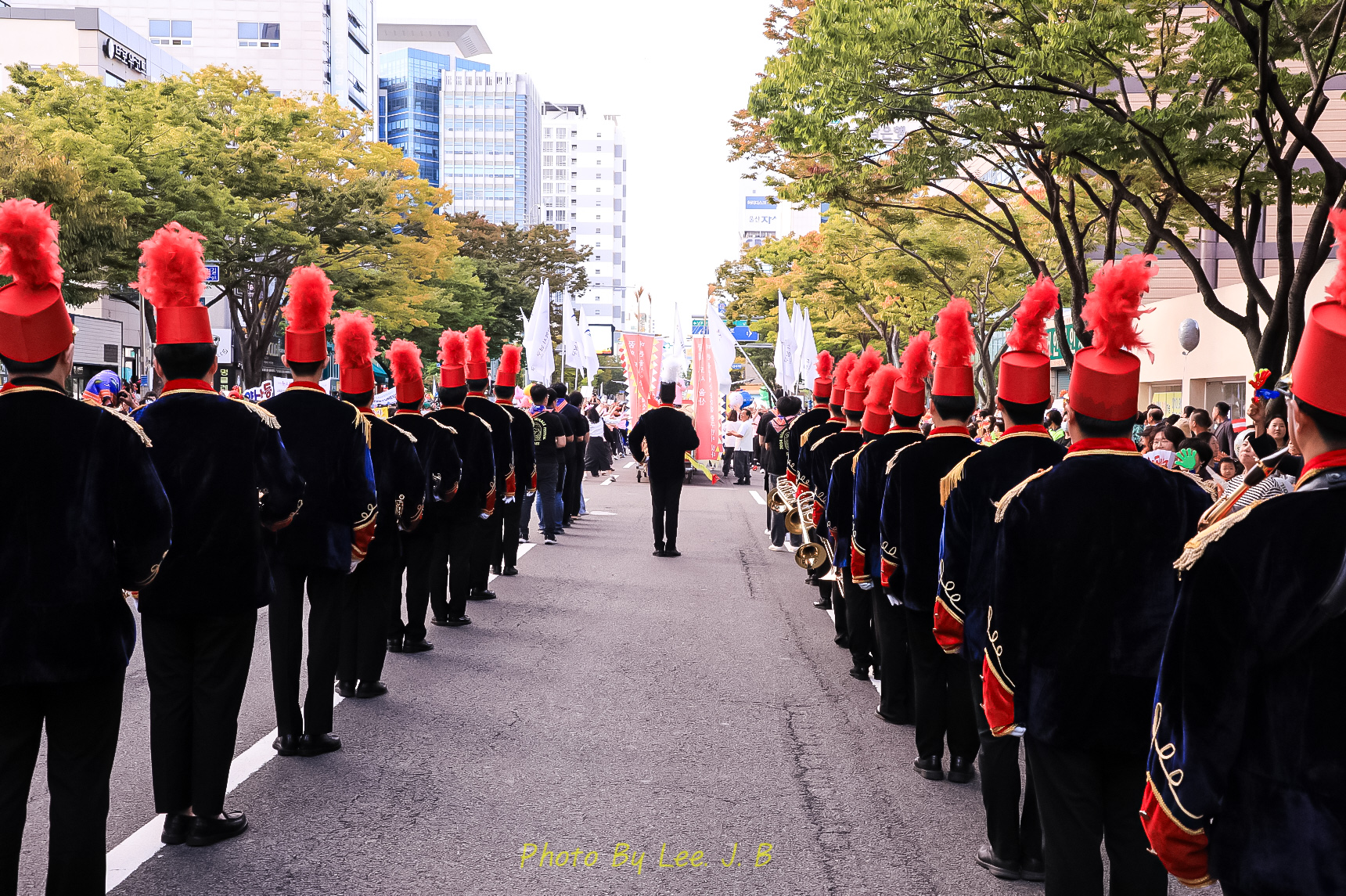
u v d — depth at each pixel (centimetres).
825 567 996
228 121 2836
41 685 324
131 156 2466
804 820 474
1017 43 1264
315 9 9931
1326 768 199
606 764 546
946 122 1516
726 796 504
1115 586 307
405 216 3381
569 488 1662
